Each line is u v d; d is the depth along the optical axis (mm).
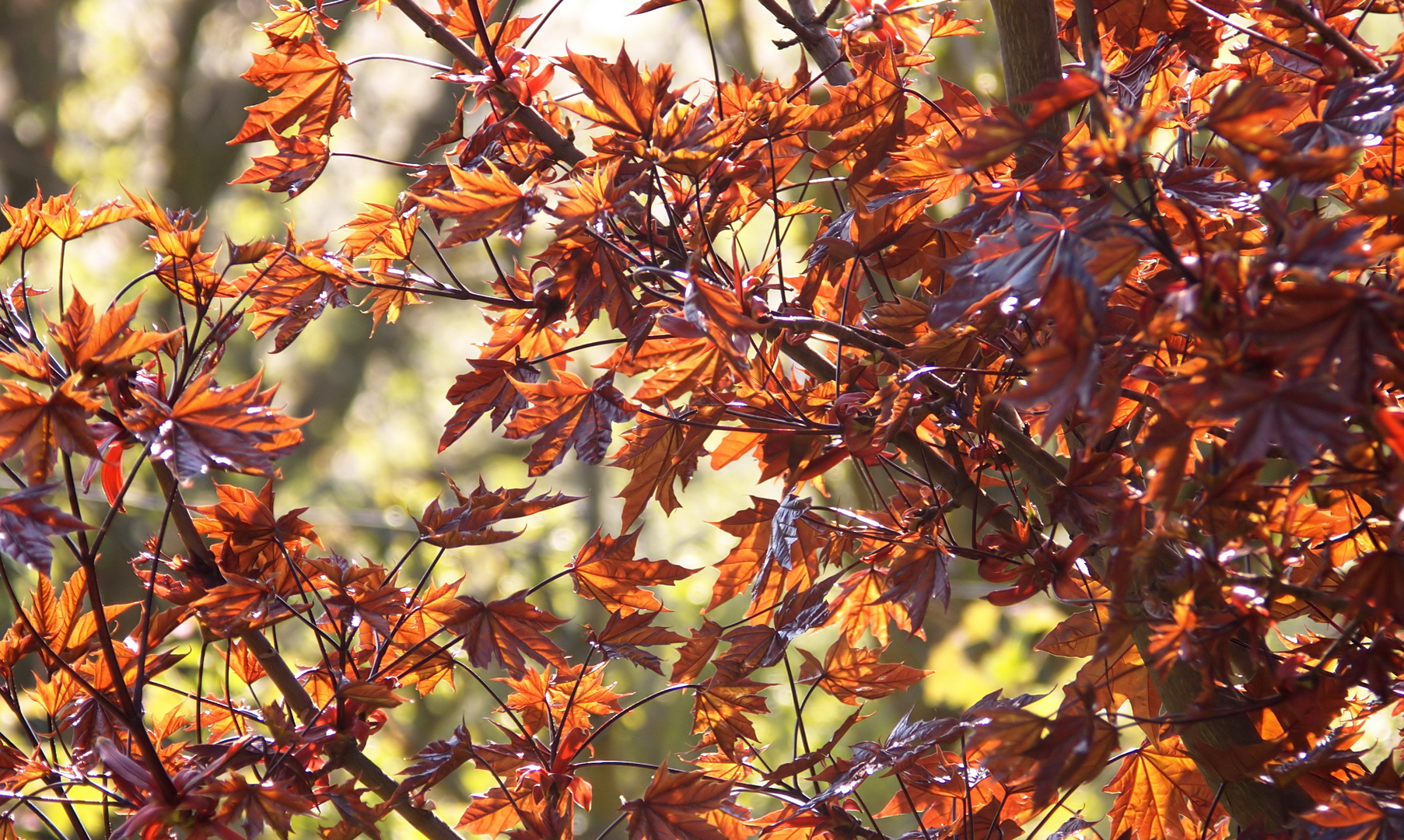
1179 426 3270
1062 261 3268
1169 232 3402
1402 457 3242
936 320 3312
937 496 3494
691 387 3477
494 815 3525
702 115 3432
